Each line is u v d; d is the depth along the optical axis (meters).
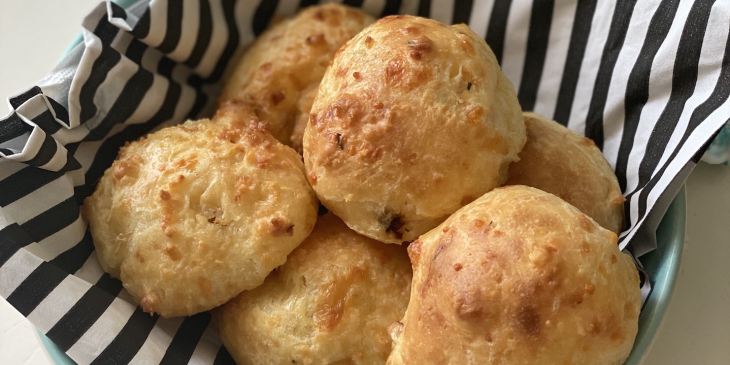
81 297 0.22
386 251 0.24
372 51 0.23
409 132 0.22
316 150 0.23
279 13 0.31
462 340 0.19
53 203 0.24
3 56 0.35
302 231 0.24
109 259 0.24
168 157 0.24
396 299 0.23
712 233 0.27
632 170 0.25
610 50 0.27
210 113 0.31
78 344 0.22
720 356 0.25
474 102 0.22
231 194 0.23
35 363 0.28
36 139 0.23
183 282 0.23
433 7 0.30
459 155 0.22
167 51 0.28
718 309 0.26
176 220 0.23
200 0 0.28
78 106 0.26
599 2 0.27
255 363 0.24
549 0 0.28
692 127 0.23
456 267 0.20
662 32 0.25
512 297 0.19
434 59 0.22
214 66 0.30
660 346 0.25
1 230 0.22
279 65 0.28
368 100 0.22
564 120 0.29
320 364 0.23
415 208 0.22
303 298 0.23
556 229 0.20
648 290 0.22
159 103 0.28
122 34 0.27
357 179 0.22
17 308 0.22
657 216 0.23
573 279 0.19
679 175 0.22
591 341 0.19
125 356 0.22
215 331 0.25
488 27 0.30
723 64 0.23
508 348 0.19
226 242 0.23
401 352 0.21
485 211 0.21
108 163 0.27
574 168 0.25
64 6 0.37
